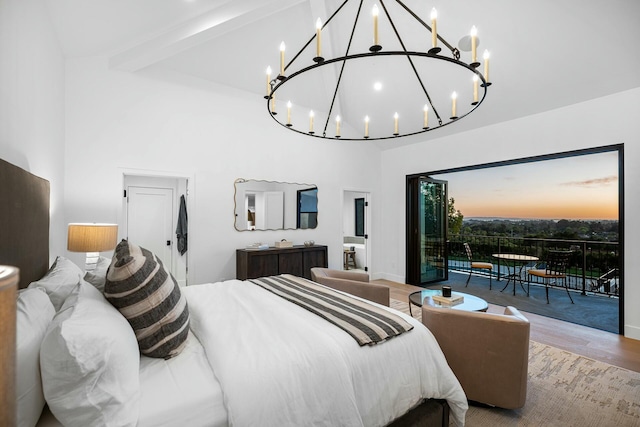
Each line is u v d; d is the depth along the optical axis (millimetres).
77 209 3258
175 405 1031
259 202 4629
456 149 4930
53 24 2527
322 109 5125
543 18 2818
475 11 2943
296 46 3670
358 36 3578
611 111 3375
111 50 3277
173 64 3785
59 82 2906
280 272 4426
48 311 1123
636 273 3166
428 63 3771
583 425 1840
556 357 2725
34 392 864
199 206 4086
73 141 3242
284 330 1515
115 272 1278
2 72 1500
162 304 1333
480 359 1950
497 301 4660
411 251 5695
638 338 3131
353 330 1524
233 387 1091
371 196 6023
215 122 4219
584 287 5070
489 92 3885
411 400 1506
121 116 3527
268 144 4719
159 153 3781
